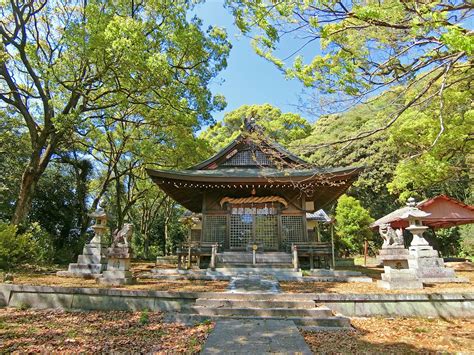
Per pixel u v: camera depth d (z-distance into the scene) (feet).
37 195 57.26
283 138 71.05
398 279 26.37
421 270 30.40
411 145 41.39
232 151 48.39
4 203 53.31
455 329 18.63
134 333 17.03
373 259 71.15
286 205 43.68
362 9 13.11
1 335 16.15
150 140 56.85
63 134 44.93
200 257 42.65
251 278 31.17
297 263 35.96
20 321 18.86
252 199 43.32
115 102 43.91
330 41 17.35
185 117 41.83
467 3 12.99
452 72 20.45
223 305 21.20
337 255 78.23
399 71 17.02
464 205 54.70
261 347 14.01
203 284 29.76
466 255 68.85
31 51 37.42
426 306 21.21
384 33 15.81
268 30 16.96
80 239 53.62
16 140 55.57
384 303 21.29
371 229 76.33
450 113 35.94
